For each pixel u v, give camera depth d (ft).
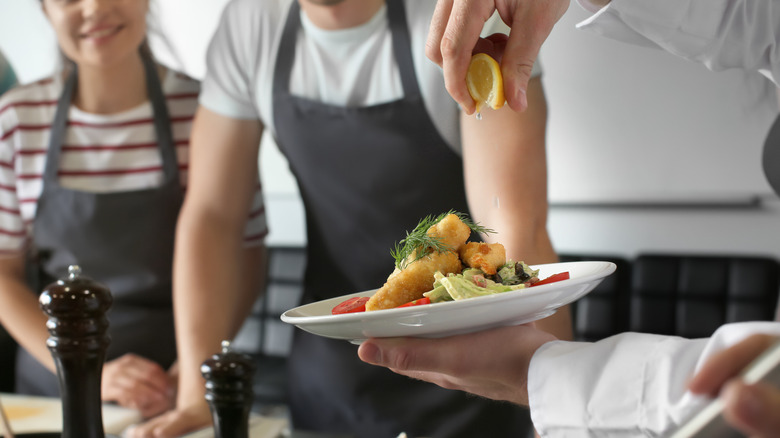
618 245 8.49
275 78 6.51
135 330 7.14
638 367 1.73
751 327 1.51
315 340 6.53
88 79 7.15
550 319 4.21
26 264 7.73
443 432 6.10
